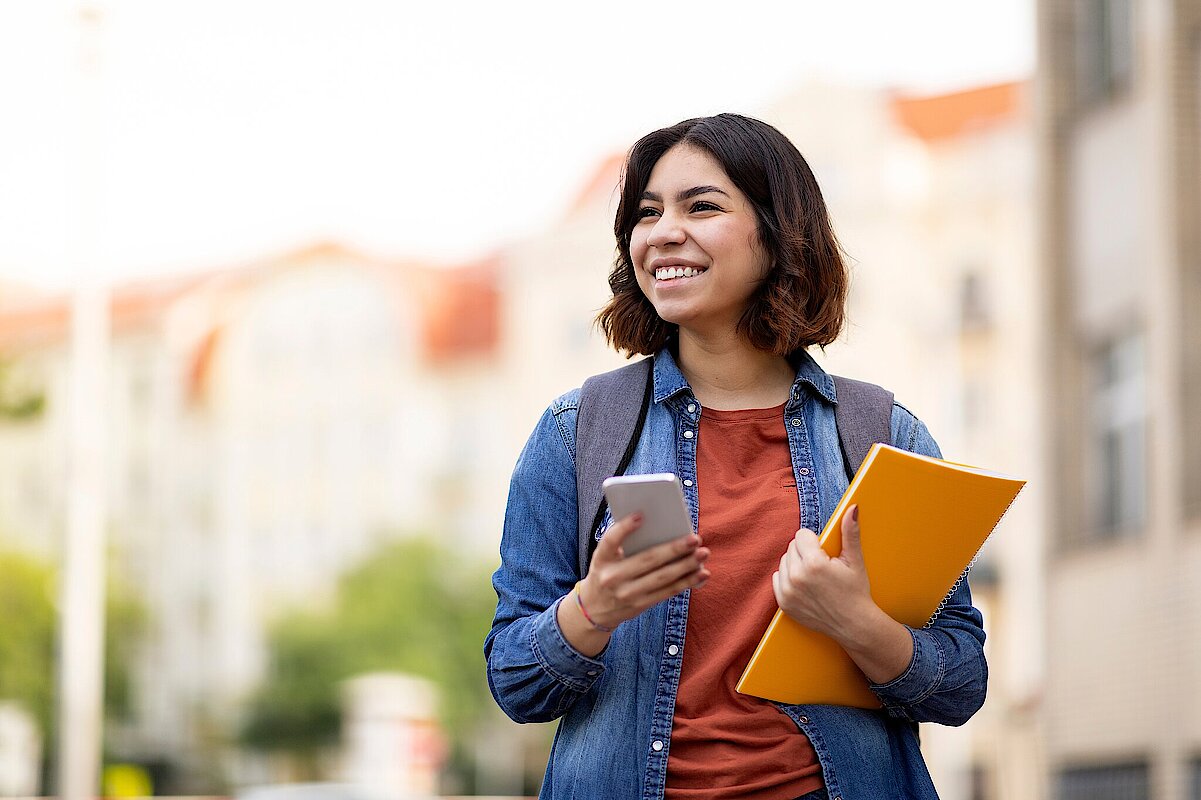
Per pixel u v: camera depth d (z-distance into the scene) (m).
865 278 38.94
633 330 2.75
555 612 2.40
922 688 2.44
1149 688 11.45
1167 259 11.61
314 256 54.62
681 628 2.47
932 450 2.68
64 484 18.14
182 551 52.94
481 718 45.84
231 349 54.38
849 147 39.53
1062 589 12.79
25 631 43.50
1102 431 12.73
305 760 45.81
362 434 53.25
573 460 2.63
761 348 2.63
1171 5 11.72
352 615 46.88
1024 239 38.03
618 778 2.43
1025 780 31.47
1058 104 13.20
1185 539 11.16
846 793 2.43
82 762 17.64
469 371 52.44
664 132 2.68
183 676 51.62
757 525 2.51
